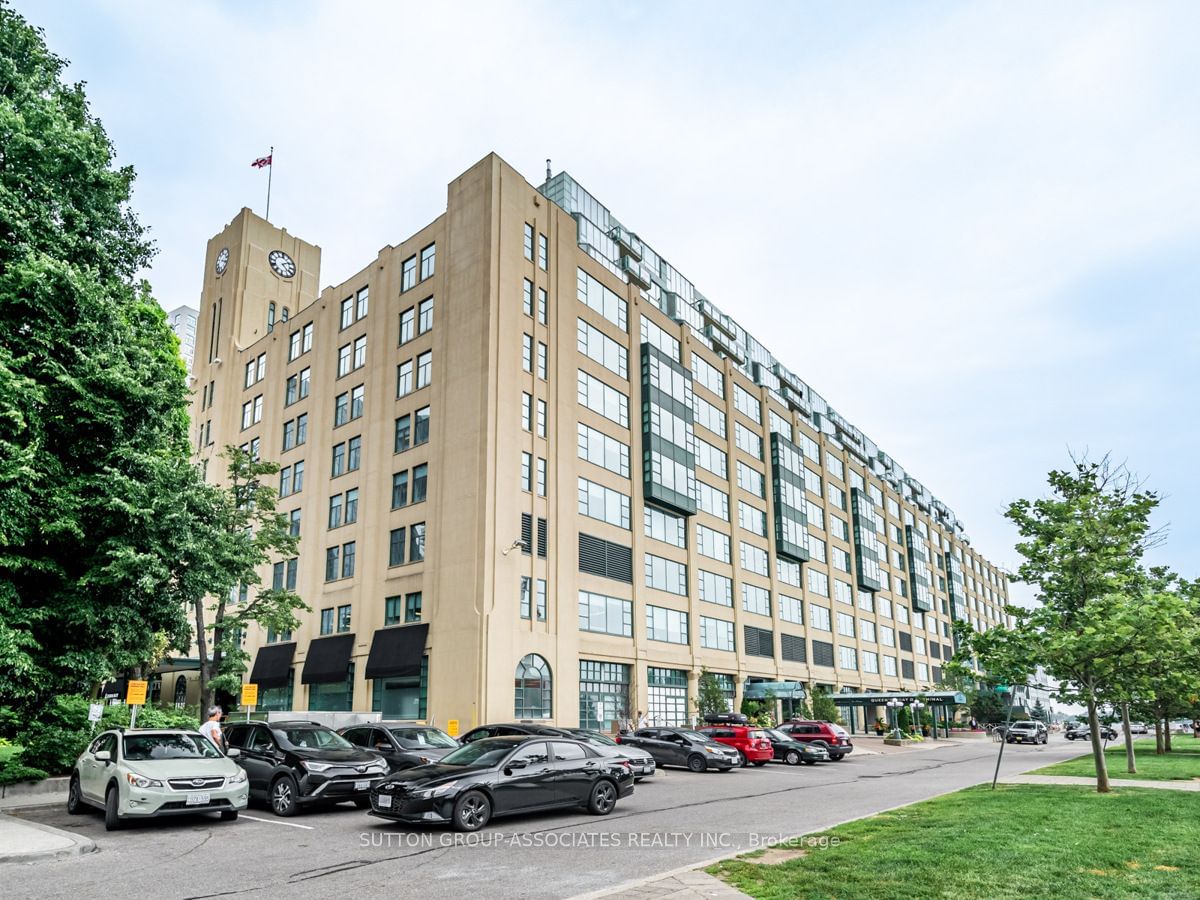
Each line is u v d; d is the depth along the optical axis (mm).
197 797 13750
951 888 8414
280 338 52875
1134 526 18859
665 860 10688
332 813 15609
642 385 48031
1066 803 15094
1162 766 24719
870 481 81938
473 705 33406
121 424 17109
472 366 37938
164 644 34219
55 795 18297
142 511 16672
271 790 15609
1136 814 13578
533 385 39625
